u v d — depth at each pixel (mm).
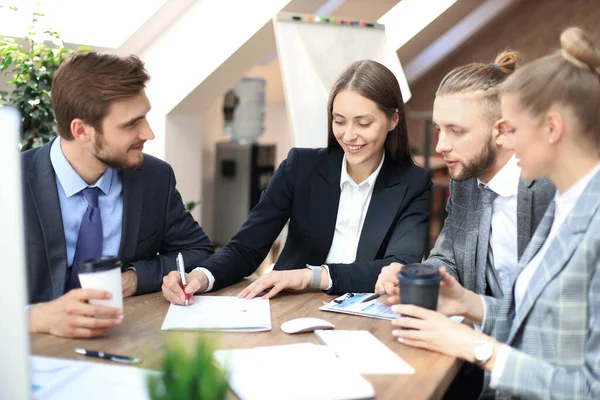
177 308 1538
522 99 1228
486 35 5527
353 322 1479
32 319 1330
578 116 1203
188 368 829
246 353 1213
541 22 5309
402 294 1343
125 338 1321
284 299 1676
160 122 3865
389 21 4547
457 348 1255
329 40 3139
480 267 1794
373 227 1954
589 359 1157
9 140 839
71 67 1590
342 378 1098
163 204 1855
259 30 3588
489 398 1515
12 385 854
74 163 1674
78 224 1699
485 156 1676
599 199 1205
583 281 1197
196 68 3723
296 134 2959
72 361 1170
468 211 1843
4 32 3145
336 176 2018
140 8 3537
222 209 5664
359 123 1865
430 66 5555
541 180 1708
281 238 5152
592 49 1210
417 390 1093
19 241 840
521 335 1314
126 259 1758
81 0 3406
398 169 2023
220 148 5574
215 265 1788
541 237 1400
